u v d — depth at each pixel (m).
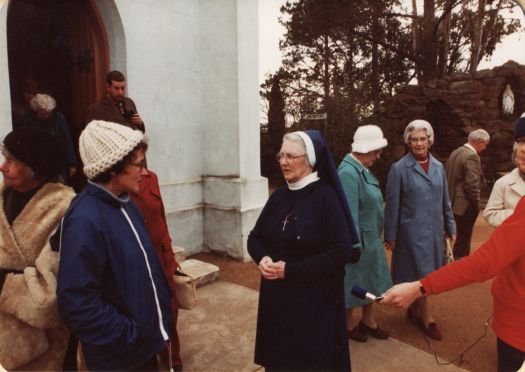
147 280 1.50
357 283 3.14
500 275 1.61
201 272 4.41
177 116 5.06
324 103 13.34
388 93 16.75
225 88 5.09
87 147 1.45
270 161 15.11
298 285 1.99
